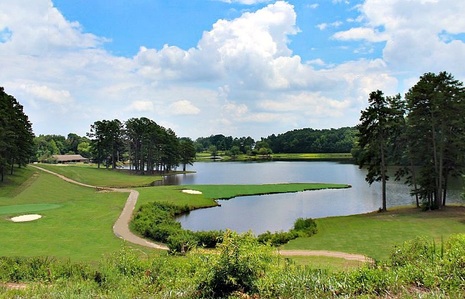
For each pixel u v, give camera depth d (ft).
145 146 343.67
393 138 133.90
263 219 125.39
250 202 160.66
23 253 67.62
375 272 26.37
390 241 81.97
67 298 27.40
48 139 538.06
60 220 102.01
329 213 135.03
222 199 168.55
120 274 34.68
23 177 203.21
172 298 26.37
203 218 126.93
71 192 177.99
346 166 390.63
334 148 620.08
